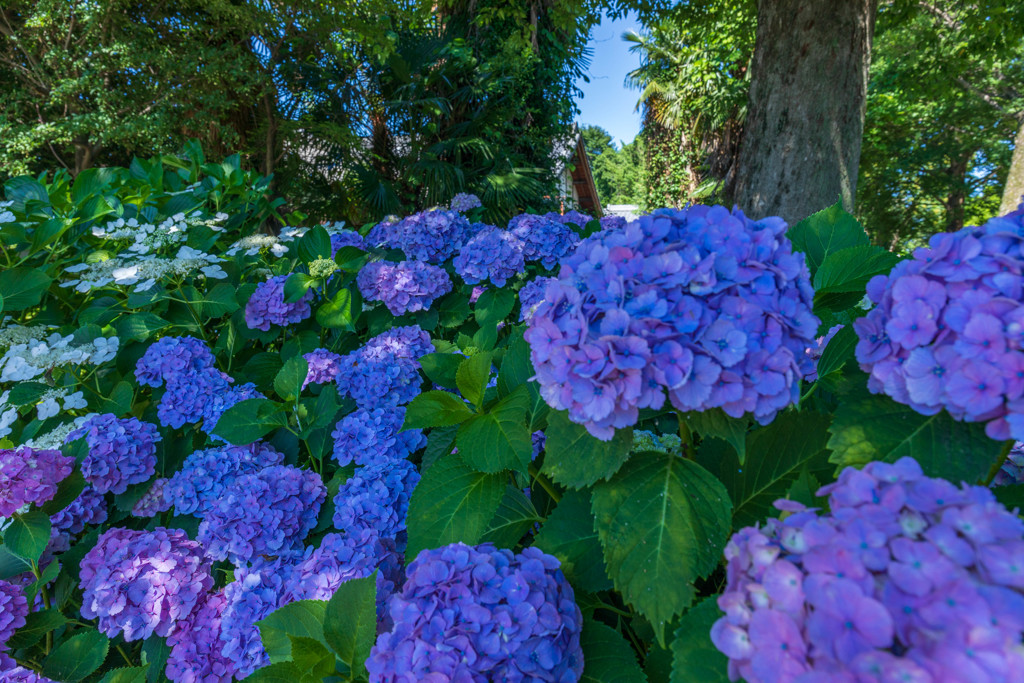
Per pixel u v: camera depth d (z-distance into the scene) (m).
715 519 0.92
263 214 3.57
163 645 1.47
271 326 2.51
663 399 0.86
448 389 1.73
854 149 5.35
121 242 2.74
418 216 2.89
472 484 1.25
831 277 1.28
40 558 1.60
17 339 2.17
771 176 5.42
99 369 2.31
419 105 9.78
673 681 0.78
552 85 11.20
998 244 0.82
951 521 0.65
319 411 1.83
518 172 9.84
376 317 2.66
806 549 0.69
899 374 0.87
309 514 1.63
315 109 10.84
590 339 0.91
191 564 1.48
